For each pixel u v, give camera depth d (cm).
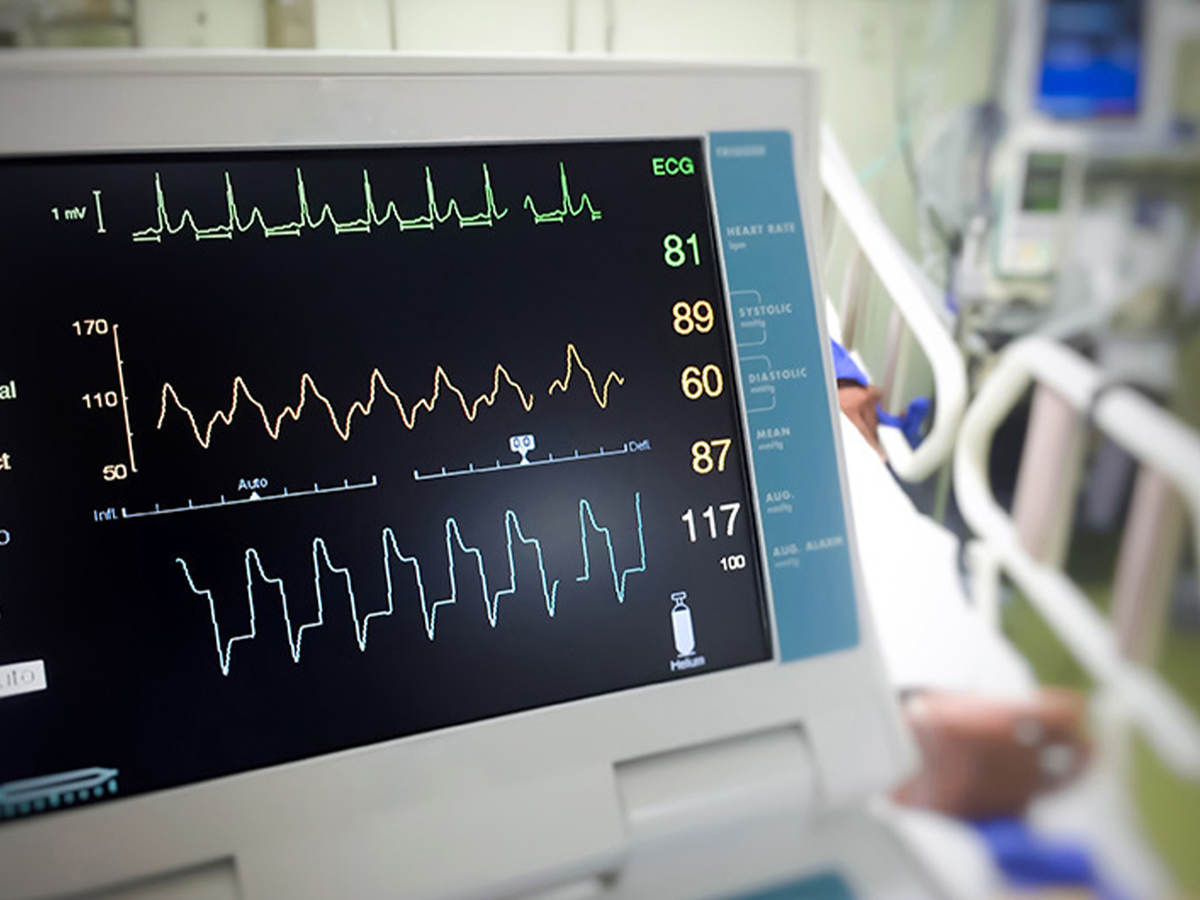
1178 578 94
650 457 57
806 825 64
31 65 49
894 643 89
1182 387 95
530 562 55
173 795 48
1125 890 80
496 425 55
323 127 53
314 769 50
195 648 49
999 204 92
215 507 50
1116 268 95
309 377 52
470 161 56
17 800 47
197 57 51
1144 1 92
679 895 59
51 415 48
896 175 90
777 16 86
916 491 92
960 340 93
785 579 59
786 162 62
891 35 88
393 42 78
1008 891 78
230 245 51
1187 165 95
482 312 55
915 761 61
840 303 89
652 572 57
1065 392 93
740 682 58
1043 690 91
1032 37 91
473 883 52
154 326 50
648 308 58
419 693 52
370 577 52
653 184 59
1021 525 93
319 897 49
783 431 60
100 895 48
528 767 53
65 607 48
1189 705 92
